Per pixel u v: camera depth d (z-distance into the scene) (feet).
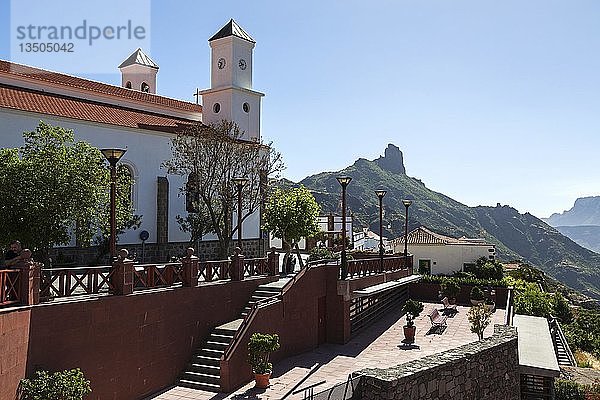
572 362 85.40
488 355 56.13
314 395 42.04
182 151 90.94
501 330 64.69
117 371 46.32
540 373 57.47
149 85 133.49
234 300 61.77
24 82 87.25
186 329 54.39
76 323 42.68
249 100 119.65
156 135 91.15
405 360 60.13
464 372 52.47
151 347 49.96
